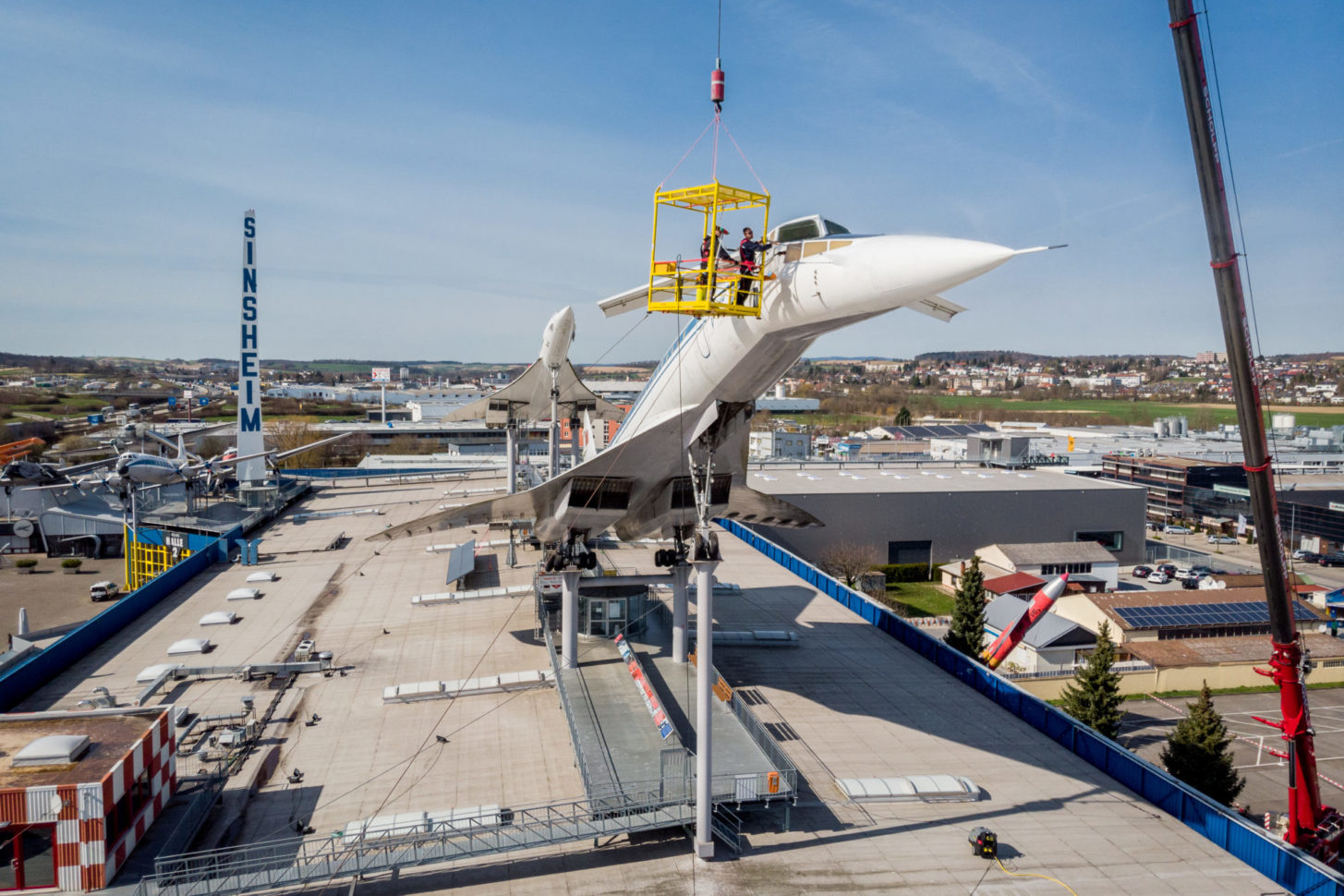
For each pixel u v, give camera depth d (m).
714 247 17.72
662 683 27.09
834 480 75.31
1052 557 64.38
